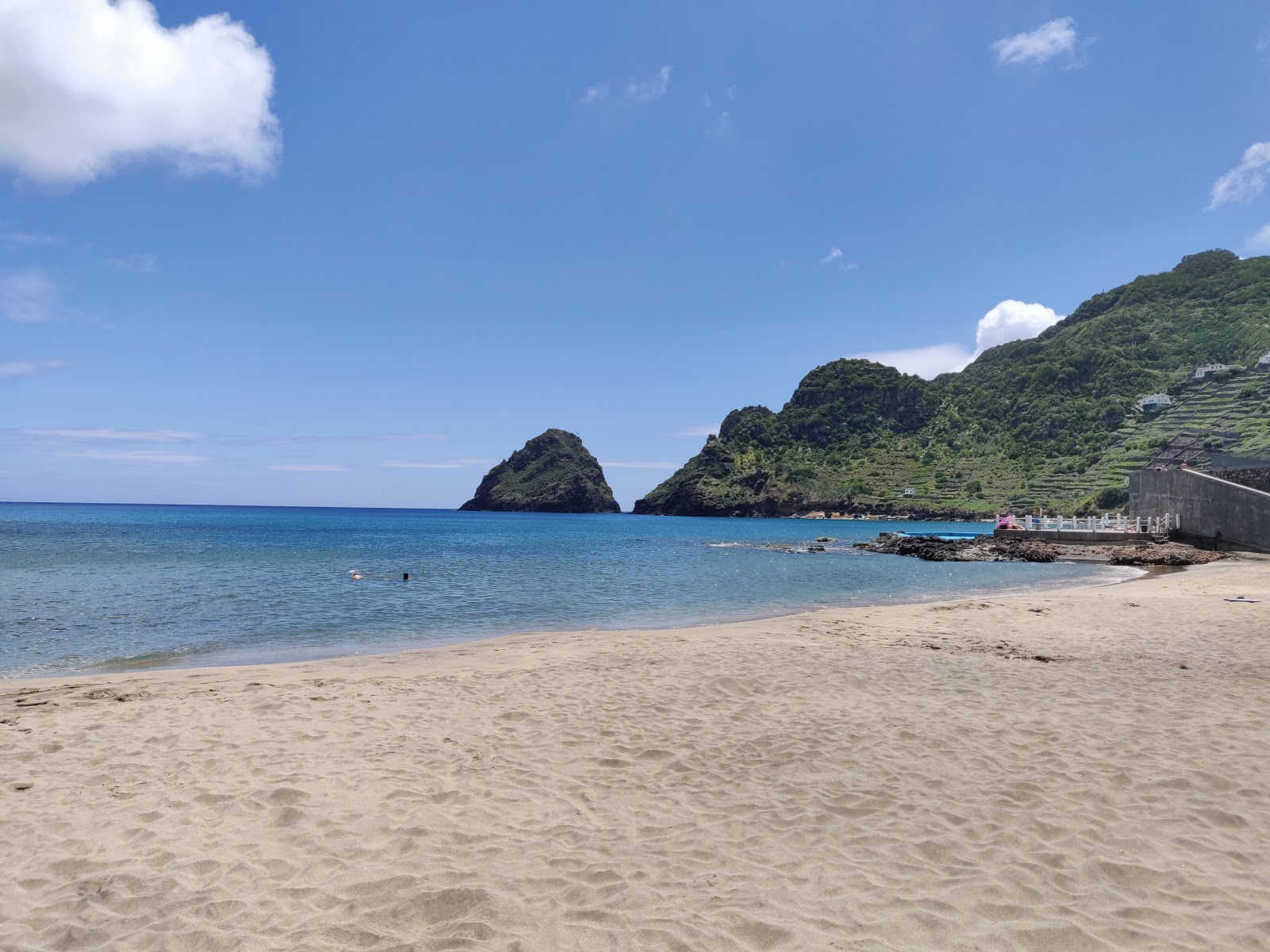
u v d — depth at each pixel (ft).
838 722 25.36
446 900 13.50
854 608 66.95
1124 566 117.80
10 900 13.43
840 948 11.90
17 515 472.44
